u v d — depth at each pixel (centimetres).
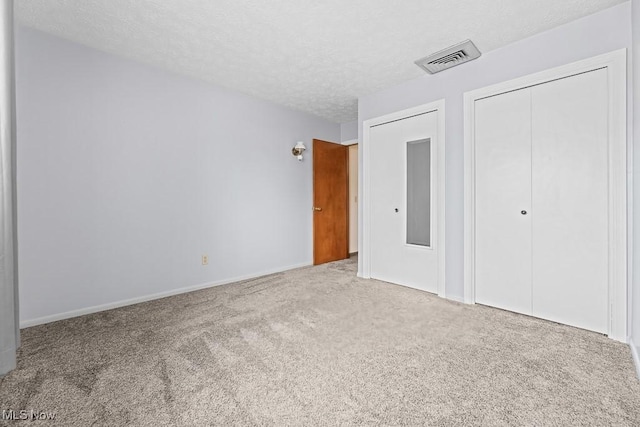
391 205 334
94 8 193
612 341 186
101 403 129
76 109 235
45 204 222
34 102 216
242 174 354
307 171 434
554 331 202
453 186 271
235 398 133
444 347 180
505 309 244
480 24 209
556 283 217
